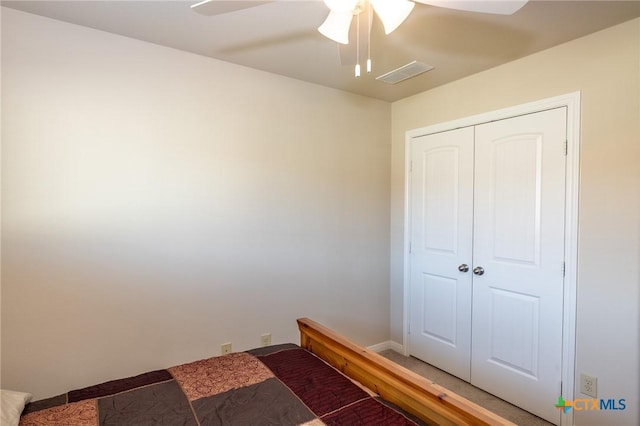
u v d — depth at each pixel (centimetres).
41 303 187
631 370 190
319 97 284
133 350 212
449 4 122
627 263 191
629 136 189
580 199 208
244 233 250
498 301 253
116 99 204
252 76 250
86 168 196
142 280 214
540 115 226
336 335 186
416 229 314
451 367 287
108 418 133
